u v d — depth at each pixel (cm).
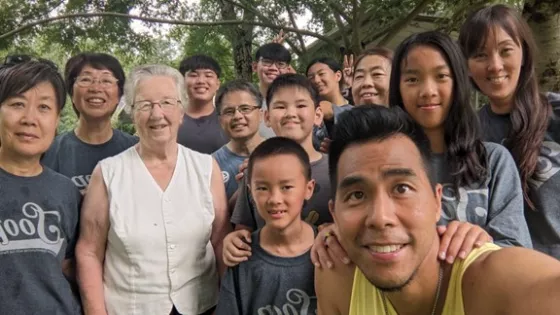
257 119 145
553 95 108
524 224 87
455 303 63
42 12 363
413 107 92
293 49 424
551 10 176
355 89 150
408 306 66
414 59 91
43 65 97
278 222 99
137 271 100
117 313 100
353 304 71
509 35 103
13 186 93
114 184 103
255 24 354
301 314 96
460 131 90
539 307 51
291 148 104
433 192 63
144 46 380
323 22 357
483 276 59
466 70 91
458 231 67
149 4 362
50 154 127
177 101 107
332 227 81
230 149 147
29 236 91
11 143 92
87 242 102
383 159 59
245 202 115
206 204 107
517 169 99
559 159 102
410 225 59
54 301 92
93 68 127
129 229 99
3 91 92
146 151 107
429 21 368
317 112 132
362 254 60
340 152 62
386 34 351
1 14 358
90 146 129
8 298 87
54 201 96
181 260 102
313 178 117
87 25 364
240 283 100
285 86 124
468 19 109
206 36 399
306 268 98
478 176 89
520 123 104
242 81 151
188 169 109
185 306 102
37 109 94
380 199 59
